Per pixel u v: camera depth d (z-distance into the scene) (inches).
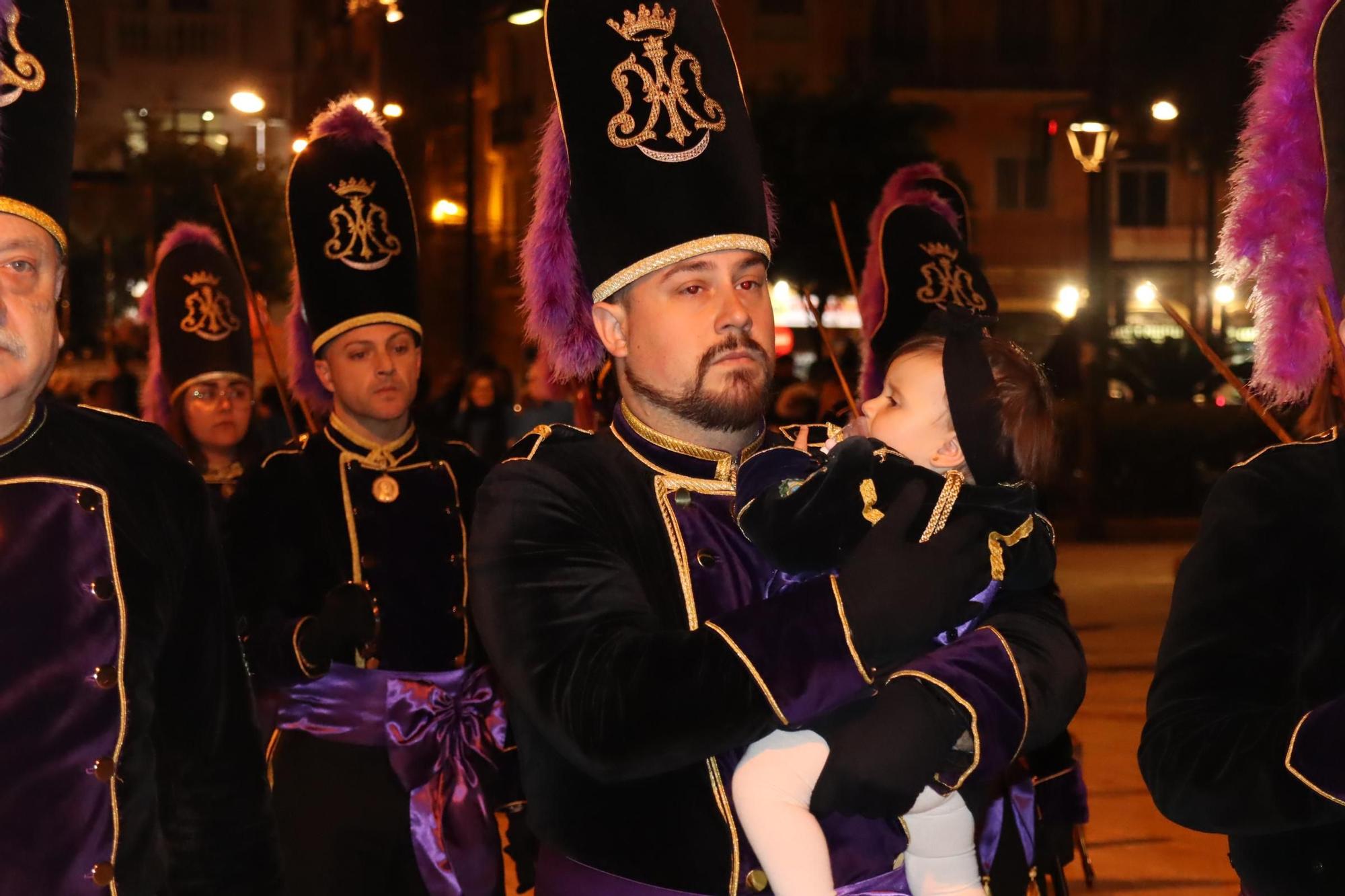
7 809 100.3
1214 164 1224.8
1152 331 1551.4
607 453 121.4
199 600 115.1
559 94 121.6
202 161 1389.0
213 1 1736.0
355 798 193.6
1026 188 1574.8
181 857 115.1
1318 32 118.1
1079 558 718.5
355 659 196.7
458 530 210.4
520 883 207.3
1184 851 279.1
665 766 104.9
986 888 127.3
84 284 1365.7
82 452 109.4
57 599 104.0
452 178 1526.8
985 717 108.3
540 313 129.2
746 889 114.0
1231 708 108.0
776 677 103.0
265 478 205.5
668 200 116.8
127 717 105.7
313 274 215.9
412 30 1509.6
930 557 108.0
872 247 248.1
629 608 111.1
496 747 200.4
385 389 209.5
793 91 1161.4
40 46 104.4
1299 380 124.1
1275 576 108.7
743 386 116.7
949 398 119.8
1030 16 1562.5
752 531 114.6
